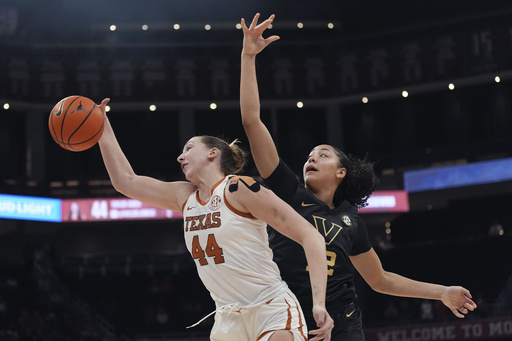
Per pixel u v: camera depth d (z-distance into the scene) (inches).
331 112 994.1
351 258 178.7
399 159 941.2
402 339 740.7
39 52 931.3
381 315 842.2
